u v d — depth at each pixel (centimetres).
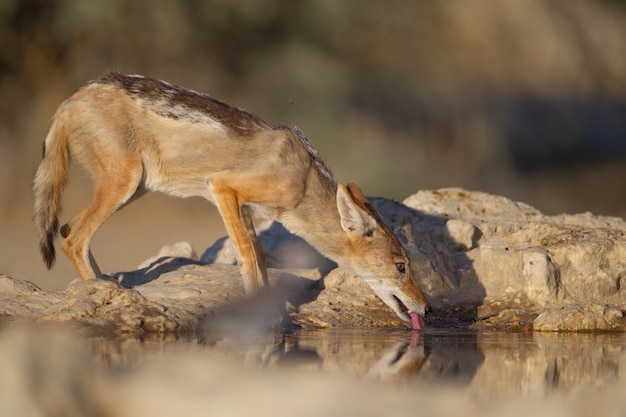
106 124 1978
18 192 4453
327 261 2320
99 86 2009
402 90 6009
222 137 1991
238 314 1883
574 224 2409
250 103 5288
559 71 7575
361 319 2009
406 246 2150
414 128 5984
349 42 5734
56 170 2042
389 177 5156
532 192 5762
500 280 2161
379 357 1557
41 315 1731
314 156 2070
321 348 1644
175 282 2006
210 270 2094
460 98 6444
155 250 3269
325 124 5309
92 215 1980
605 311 1983
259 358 1504
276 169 1989
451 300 2127
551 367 1485
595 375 1422
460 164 5931
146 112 1991
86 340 1591
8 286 1853
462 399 1225
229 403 1162
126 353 1469
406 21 6091
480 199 2553
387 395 1229
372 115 5844
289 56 5356
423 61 6288
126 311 1742
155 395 1190
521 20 7506
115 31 5009
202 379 1279
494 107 6675
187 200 4450
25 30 4928
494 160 6069
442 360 1539
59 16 4884
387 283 2019
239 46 5288
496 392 1281
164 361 1407
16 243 3381
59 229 2092
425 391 1270
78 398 1167
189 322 1780
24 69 4928
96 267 2012
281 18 5416
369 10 5762
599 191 5744
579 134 7200
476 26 6969
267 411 1127
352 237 2027
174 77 5088
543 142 7006
